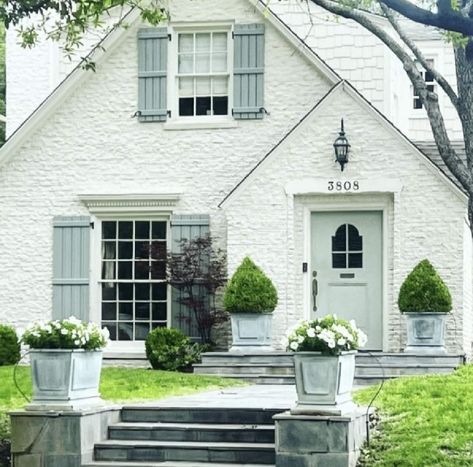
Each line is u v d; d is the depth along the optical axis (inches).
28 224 826.8
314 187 760.3
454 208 743.7
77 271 818.2
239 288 740.0
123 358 802.8
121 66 822.5
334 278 768.9
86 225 816.9
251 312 737.6
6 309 826.8
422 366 688.4
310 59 799.1
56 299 820.0
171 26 820.0
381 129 754.2
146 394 580.7
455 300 740.0
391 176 751.7
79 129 824.3
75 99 826.2
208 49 820.0
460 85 534.3
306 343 440.5
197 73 819.4
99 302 816.9
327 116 761.0
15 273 827.4
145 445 474.9
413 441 463.2
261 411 497.4
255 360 718.5
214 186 806.5
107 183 818.8
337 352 438.0
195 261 781.3
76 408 469.4
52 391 466.9
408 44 555.8
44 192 825.5
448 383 571.5
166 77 815.7
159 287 811.4
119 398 563.5
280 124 803.4
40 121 825.5
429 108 544.4
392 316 751.1
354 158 757.3
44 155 827.4
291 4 884.0
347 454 431.5
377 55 858.8
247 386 656.4
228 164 806.5
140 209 812.6
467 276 772.6
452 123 1002.1
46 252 824.3
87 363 478.9
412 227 748.6
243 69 807.7
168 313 801.6
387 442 466.9
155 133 815.7
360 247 767.1
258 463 466.0
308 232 770.8
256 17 808.9
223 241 797.9
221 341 784.9
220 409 500.4
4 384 631.2
